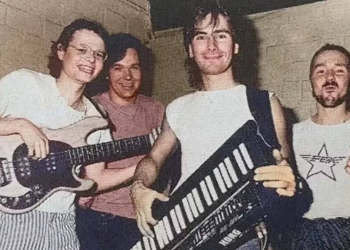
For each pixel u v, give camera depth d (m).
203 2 2.79
